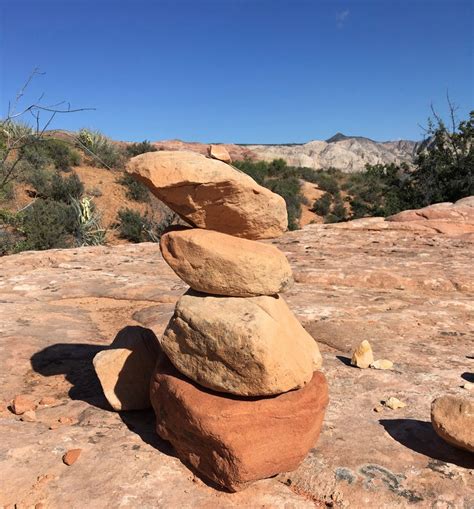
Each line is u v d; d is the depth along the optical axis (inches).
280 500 115.9
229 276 131.5
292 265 375.9
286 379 122.3
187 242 134.8
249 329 119.3
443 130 882.8
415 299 294.5
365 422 148.7
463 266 359.3
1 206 737.6
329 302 284.8
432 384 177.9
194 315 128.0
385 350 212.4
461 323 252.1
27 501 112.6
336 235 506.9
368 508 112.3
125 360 157.5
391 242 467.5
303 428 123.7
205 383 126.6
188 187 129.9
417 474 122.9
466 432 127.2
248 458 115.4
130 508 110.7
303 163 2420.0
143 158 131.3
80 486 117.3
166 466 127.0
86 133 1125.1
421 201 894.4
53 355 209.8
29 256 428.1
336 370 190.1
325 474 122.3
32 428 145.6
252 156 2186.3
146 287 323.0
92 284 333.7
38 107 317.4
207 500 115.4
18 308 276.1
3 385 182.5
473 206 551.8
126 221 848.3
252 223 135.5
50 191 884.0
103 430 145.2
